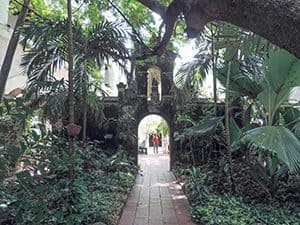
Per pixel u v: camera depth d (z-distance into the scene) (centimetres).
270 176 591
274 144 461
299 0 121
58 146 503
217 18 144
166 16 194
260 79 579
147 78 1043
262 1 125
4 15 869
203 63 710
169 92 1030
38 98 611
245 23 134
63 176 409
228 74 596
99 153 852
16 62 955
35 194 326
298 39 121
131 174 859
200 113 987
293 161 443
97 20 683
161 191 716
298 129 545
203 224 462
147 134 1753
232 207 519
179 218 503
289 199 579
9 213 339
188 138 923
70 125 444
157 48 267
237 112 788
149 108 1038
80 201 384
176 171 959
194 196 592
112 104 1027
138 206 577
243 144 605
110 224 430
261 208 533
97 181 646
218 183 657
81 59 534
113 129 1020
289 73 515
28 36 499
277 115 609
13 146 321
